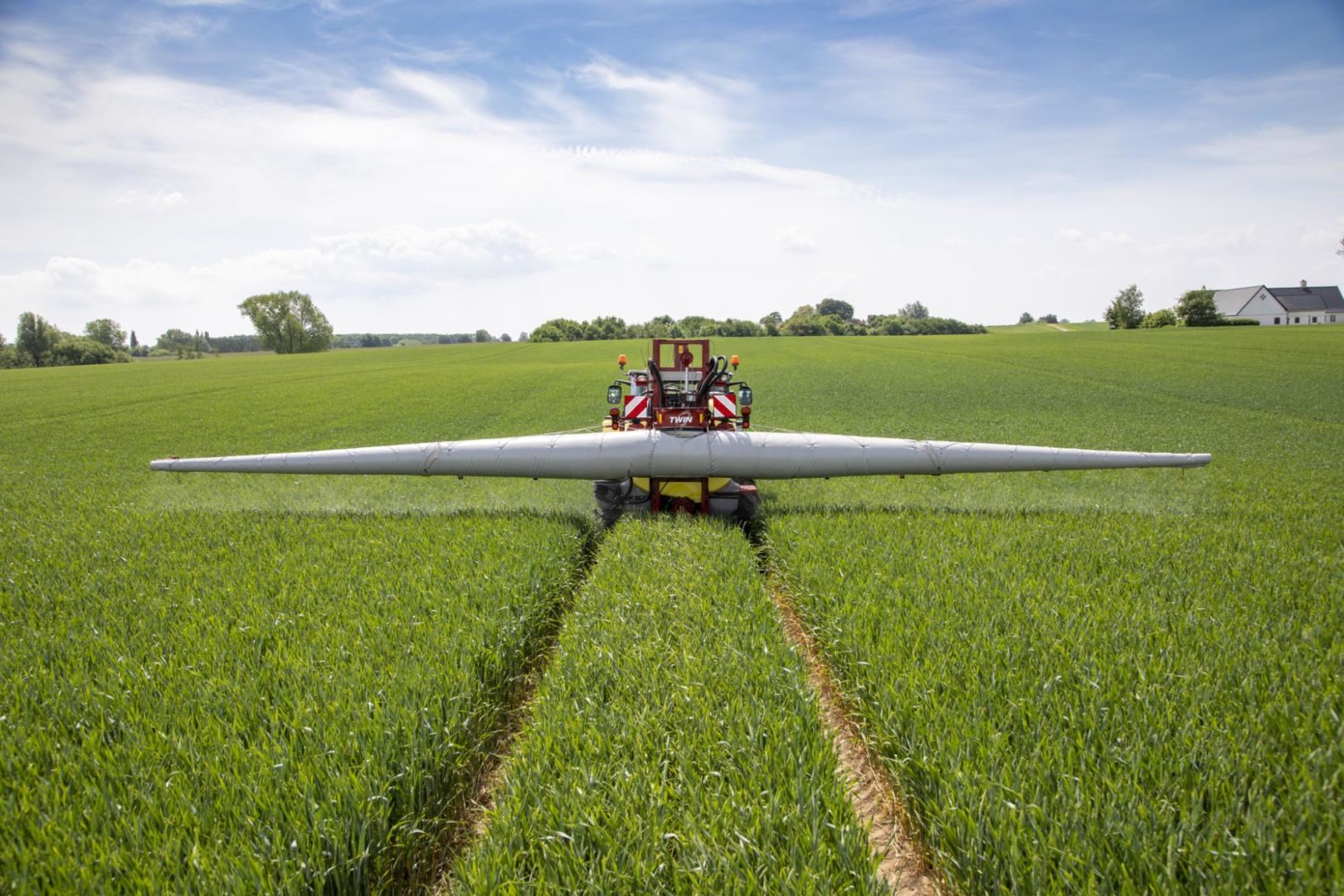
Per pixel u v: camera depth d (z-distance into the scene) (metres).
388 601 7.15
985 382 43.41
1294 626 6.41
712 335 116.44
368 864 3.97
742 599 7.26
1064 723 4.85
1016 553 8.60
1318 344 66.12
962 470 11.19
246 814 4.06
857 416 27.34
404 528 9.98
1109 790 4.05
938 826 4.13
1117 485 13.21
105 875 3.63
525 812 4.19
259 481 13.02
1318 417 27.56
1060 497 12.09
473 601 7.11
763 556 10.27
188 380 56.38
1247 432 23.25
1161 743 4.52
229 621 6.79
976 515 10.68
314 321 125.00
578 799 4.14
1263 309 128.62
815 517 10.36
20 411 35.69
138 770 4.43
